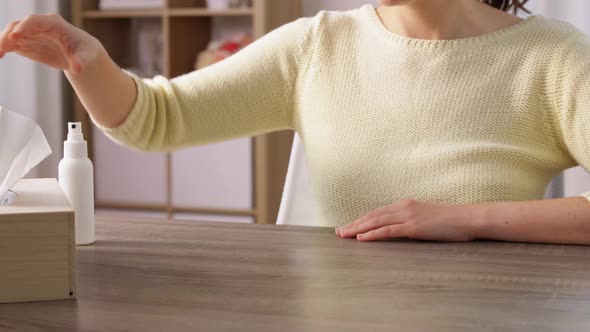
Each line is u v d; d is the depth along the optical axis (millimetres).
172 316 1092
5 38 1400
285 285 1197
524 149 1702
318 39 1846
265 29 3574
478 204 1485
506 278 1236
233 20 4059
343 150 1774
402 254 1354
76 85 1610
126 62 4242
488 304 1134
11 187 1295
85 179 1384
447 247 1405
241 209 3727
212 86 1834
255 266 1281
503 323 1072
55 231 1145
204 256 1330
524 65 1713
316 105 1827
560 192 2072
